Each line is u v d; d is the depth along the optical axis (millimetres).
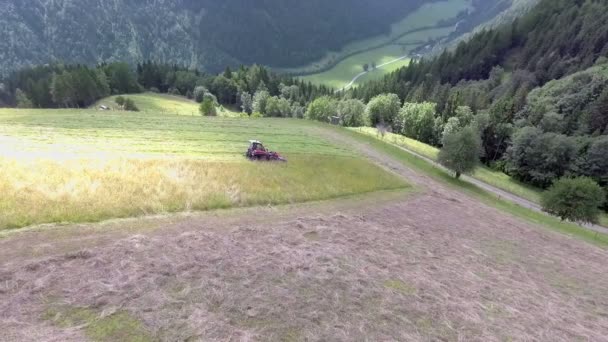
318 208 25188
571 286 20406
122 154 32031
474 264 19891
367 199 30797
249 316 11164
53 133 41062
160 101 124125
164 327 10047
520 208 50500
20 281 11211
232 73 173250
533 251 26375
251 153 37750
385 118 122312
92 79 117312
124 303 10844
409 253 19141
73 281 11586
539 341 13109
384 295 13820
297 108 142625
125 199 18766
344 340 10766
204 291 12000
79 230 15484
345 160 47438
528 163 81062
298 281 13633
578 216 44875
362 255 17266
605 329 15602
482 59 157375
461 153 57000
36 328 9352
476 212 36719
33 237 14273
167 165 27141
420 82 161000
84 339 9203
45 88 113625
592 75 98000
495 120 98312
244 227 18281
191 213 19484
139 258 13477
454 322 13031
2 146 30406
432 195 39188
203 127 58406
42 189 18031
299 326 11055
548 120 91125
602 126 85938
